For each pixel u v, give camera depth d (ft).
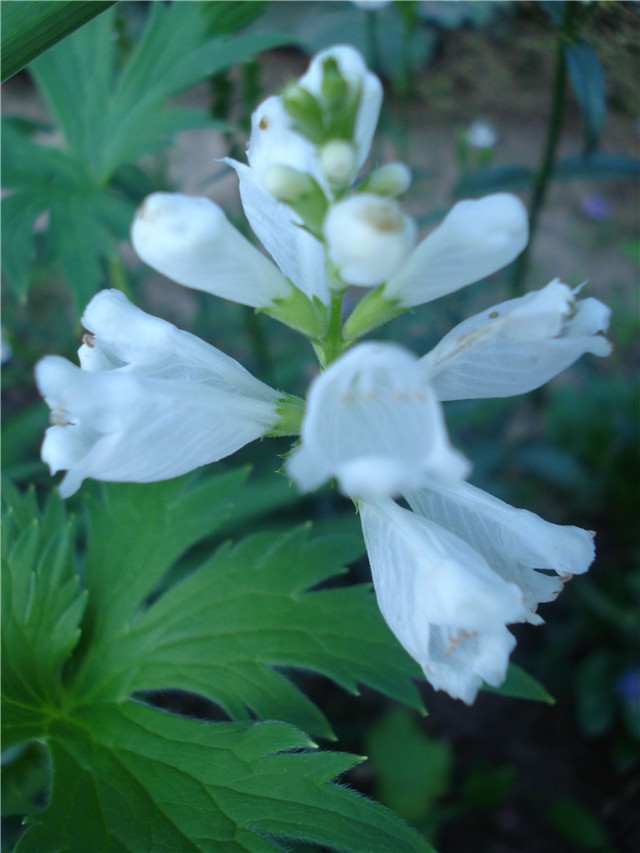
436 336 0.74
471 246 0.27
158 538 0.42
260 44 0.55
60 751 0.37
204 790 0.35
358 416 0.25
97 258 0.53
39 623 0.40
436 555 0.28
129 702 0.39
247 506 0.61
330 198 0.30
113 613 0.41
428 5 0.93
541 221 1.13
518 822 0.67
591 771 0.69
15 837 0.44
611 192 1.18
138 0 0.91
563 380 0.92
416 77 1.08
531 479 0.83
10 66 0.32
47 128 0.62
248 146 0.33
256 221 0.33
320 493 0.67
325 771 0.35
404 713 0.65
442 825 0.66
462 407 0.69
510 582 0.31
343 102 0.27
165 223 0.26
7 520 0.42
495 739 0.70
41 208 0.53
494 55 1.04
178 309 0.95
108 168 0.56
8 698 0.39
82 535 0.57
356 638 0.39
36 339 0.86
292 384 0.77
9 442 0.65
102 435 0.29
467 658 0.28
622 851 0.65
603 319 0.29
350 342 0.30
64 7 0.32
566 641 0.72
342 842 0.33
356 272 0.25
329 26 0.99
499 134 1.16
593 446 0.81
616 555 0.79
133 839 0.34
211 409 0.29
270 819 0.34
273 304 0.29
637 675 0.68
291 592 0.40
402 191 0.28
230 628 0.40
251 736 0.36
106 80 0.57
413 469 0.21
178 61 0.55
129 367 0.31
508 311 0.29
